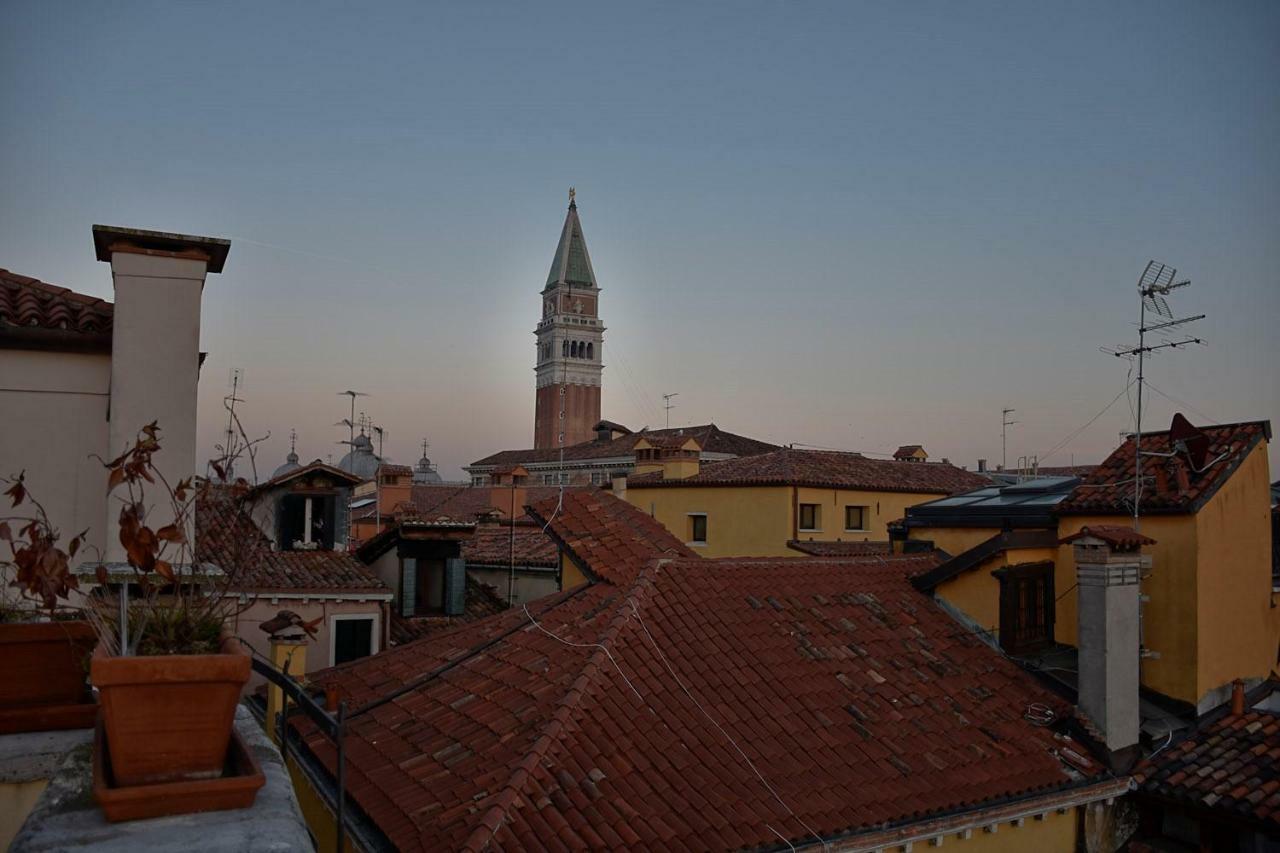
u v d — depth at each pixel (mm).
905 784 8781
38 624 4820
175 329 9547
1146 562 10953
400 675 11242
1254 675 11758
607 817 7191
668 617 10680
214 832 2975
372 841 7391
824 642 11141
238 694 3246
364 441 45250
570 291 148000
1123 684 10406
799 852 7410
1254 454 12102
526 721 8516
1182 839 9766
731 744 8656
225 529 17422
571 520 14086
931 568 13836
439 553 19875
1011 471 44688
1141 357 11977
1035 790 9211
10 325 9547
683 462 34688
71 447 9836
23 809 4316
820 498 31562
